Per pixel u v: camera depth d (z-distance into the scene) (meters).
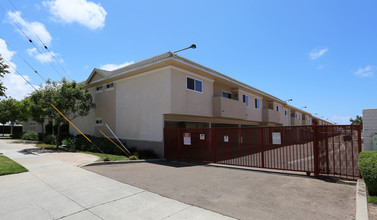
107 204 5.07
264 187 6.51
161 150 13.18
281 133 8.97
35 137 23.59
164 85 13.16
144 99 14.37
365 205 4.70
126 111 15.71
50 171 8.32
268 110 24.19
